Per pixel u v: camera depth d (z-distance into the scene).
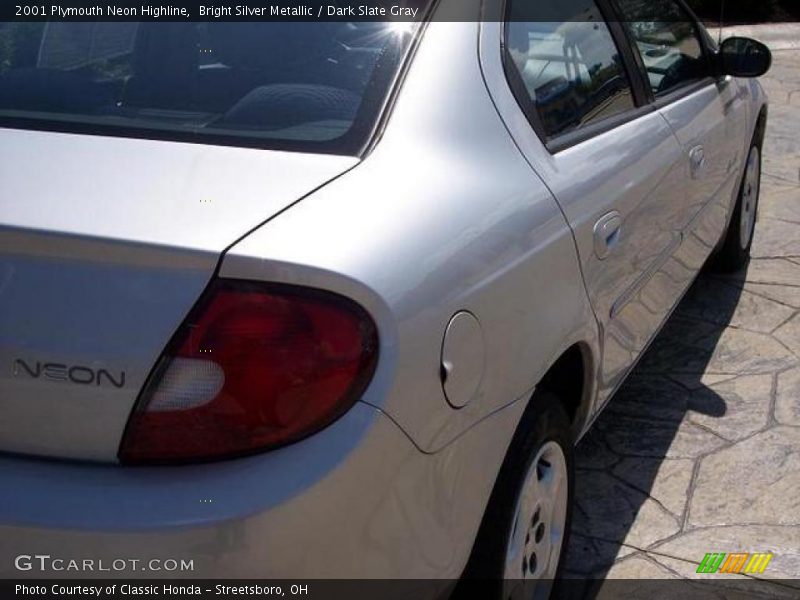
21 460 1.98
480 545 2.52
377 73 2.49
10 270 1.98
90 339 1.94
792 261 6.04
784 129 8.94
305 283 1.95
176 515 1.88
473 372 2.26
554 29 3.16
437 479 2.19
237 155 2.22
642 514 3.67
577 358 3.01
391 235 2.10
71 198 2.03
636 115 3.57
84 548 1.89
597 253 2.92
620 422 4.29
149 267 1.94
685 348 4.96
